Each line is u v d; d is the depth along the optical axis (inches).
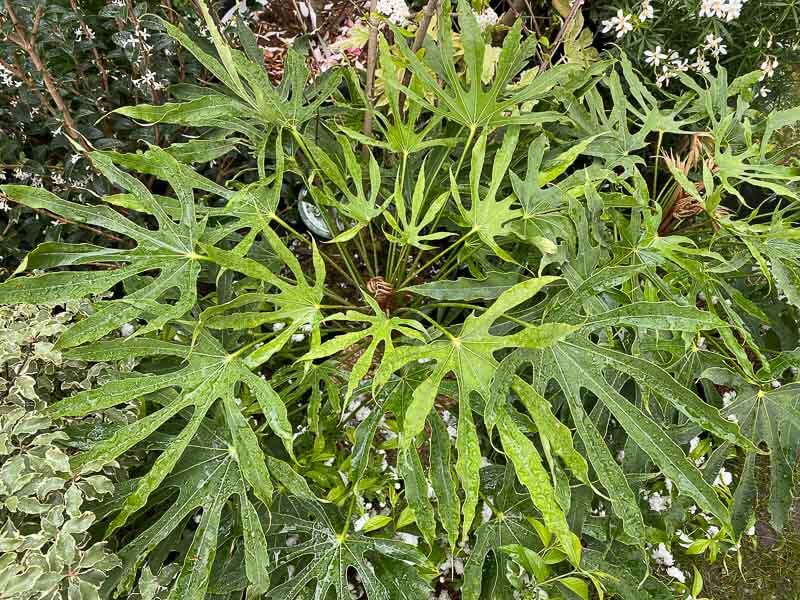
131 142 38.6
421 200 27.3
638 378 22.7
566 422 30.9
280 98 28.8
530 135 35.0
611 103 45.8
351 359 36.1
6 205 34.3
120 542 26.9
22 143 37.0
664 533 28.8
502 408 21.4
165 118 27.1
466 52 26.5
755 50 42.8
